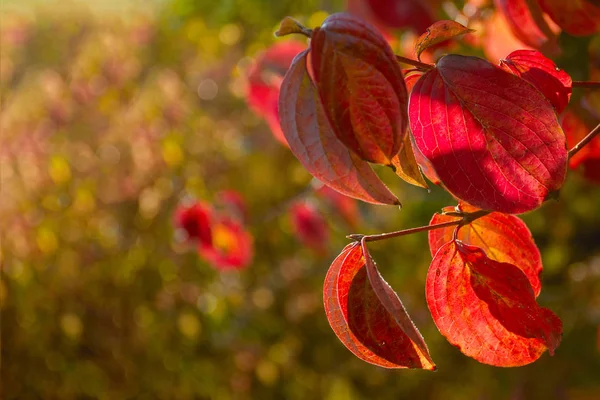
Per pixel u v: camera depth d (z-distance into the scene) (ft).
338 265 2.48
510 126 2.29
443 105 2.34
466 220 2.60
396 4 4.09
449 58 2.37
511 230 2.83
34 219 11.70
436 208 10.61
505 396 11.36
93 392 12.12
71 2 16.76
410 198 10.74
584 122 3.80
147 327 12.09
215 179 12.57
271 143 12.75
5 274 11.61
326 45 2.06
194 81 14.15
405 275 11.48
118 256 11.95
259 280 12.32
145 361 12.09
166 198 11.96
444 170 2.29
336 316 2.49
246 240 8.74
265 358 12.18
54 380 11.98
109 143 12.39
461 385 11.92
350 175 2.19
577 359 11.09
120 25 15.98
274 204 12.55
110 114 13.07
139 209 12.12
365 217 11.14
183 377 12.00
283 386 12.40
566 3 3.31
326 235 9.80
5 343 11.85
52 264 11.81
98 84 13.44
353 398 12.29
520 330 2.54
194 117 12.91
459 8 5.66
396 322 2.43
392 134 2.06
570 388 10.89
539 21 3.46
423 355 2.24
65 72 15.39
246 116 13.28
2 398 11.89
